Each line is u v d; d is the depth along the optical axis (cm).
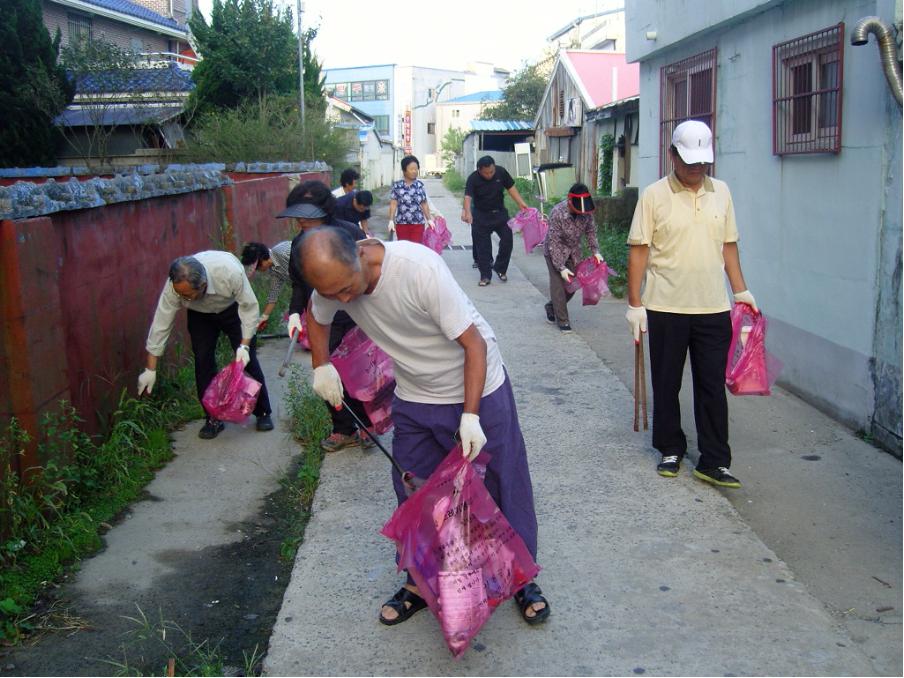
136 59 2250
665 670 314
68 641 345
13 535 396
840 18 541
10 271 397
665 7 854
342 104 4047
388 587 378
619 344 794
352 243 296
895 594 364
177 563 409
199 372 564
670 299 463
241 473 516
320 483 492
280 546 427
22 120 1834
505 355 762
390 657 327
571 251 839
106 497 471
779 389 638
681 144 446
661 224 458
